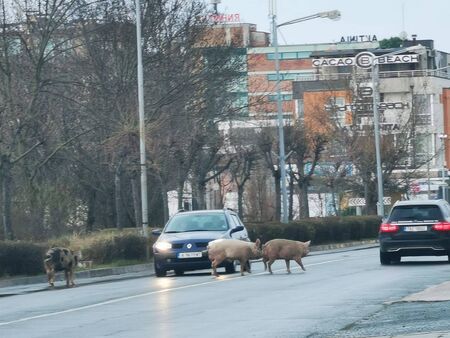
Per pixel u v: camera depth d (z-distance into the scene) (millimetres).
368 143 96438
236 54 72562
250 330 22719
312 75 149500
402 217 44406
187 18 69312
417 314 24359
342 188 100500
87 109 64062
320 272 40719
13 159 61406
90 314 27406
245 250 40500
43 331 23922
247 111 89188
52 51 60875
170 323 24578
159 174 67312
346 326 22922
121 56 66438
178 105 67438
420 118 109625
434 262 46750
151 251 54781
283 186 73500
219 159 75312
